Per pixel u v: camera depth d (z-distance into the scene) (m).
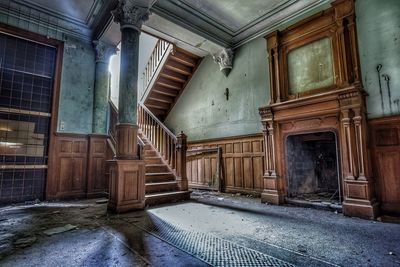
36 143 5.08
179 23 5.48
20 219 3.46
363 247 2.39
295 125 4.75
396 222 3.30
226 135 6.55
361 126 3.74
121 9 4.46
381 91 3.81
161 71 7.60
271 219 3.51
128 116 4.27
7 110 4.75
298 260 2.08
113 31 5.49
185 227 3.08
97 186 5.66
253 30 6.04
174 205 4.58
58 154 5.27
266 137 5.14
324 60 4.53
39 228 3.00
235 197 5.56
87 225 3.15
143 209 4.19
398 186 3.58
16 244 2.44
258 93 5.87
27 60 5.13
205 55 7.60
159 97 8.37
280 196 4.73
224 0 5.02
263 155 5.56
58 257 2.12
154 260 2.07
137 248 2.34
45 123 5.27
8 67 4.86
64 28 5.58
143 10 4.63
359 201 3.63
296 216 3.70
